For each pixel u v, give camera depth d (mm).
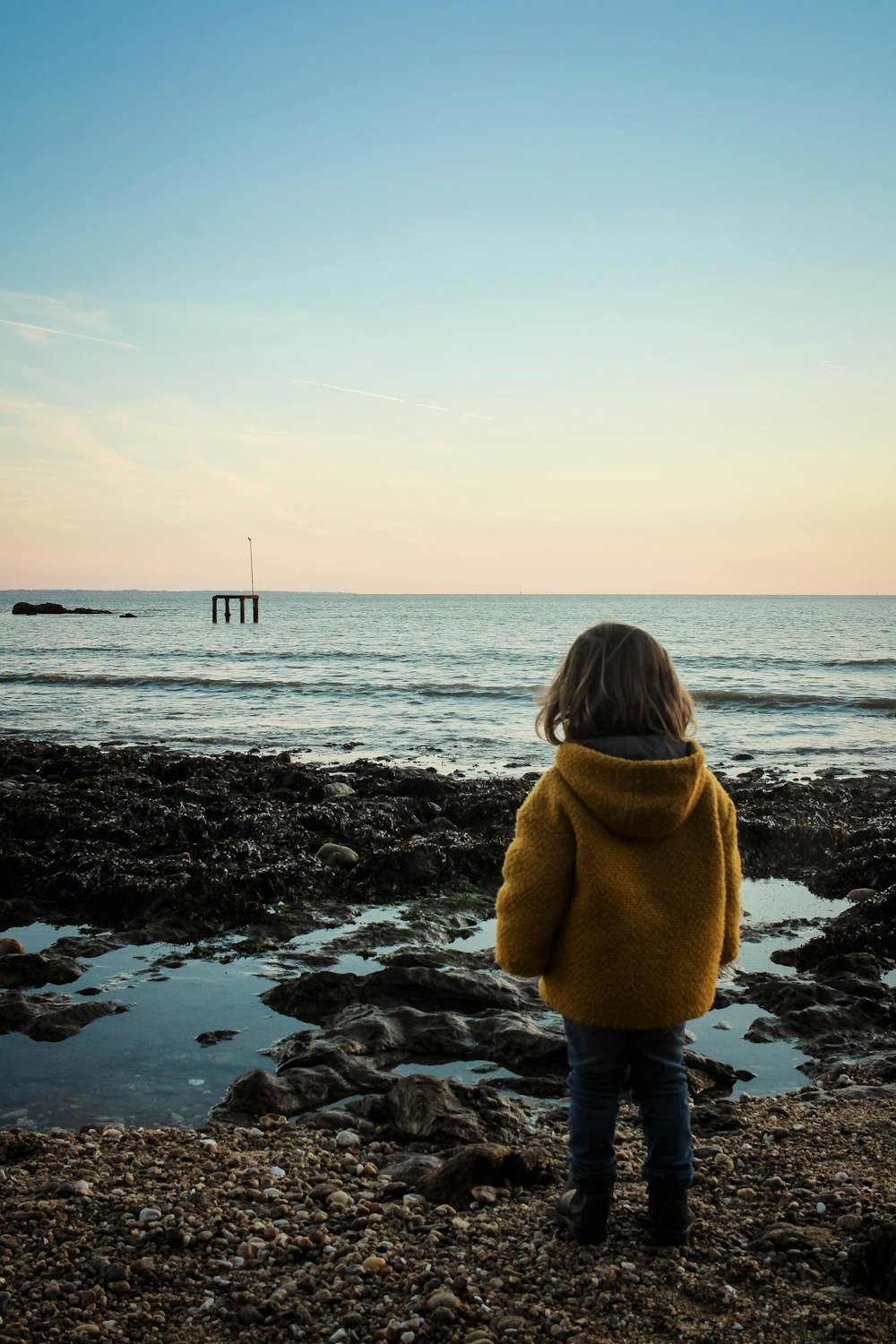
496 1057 4613
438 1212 2979
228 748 15945
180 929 6594
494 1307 2449
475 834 9094
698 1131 3707
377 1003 5230
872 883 7605
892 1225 2611
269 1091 4059
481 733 17719
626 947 2488
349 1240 2822
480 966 5898
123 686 26469
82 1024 4992
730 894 2754
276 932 6625
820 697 22234
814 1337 2299
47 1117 3971
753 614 112500
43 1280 2580
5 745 14328
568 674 2754
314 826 9086
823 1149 3445
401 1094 3922
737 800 10438
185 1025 5008
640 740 2615
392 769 12430
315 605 178375
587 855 2518
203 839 8938
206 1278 2615
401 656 38750
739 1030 5020
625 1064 2717
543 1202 3057
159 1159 3439
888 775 12852
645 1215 2896
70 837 8719
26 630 65125
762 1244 2721
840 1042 4844
